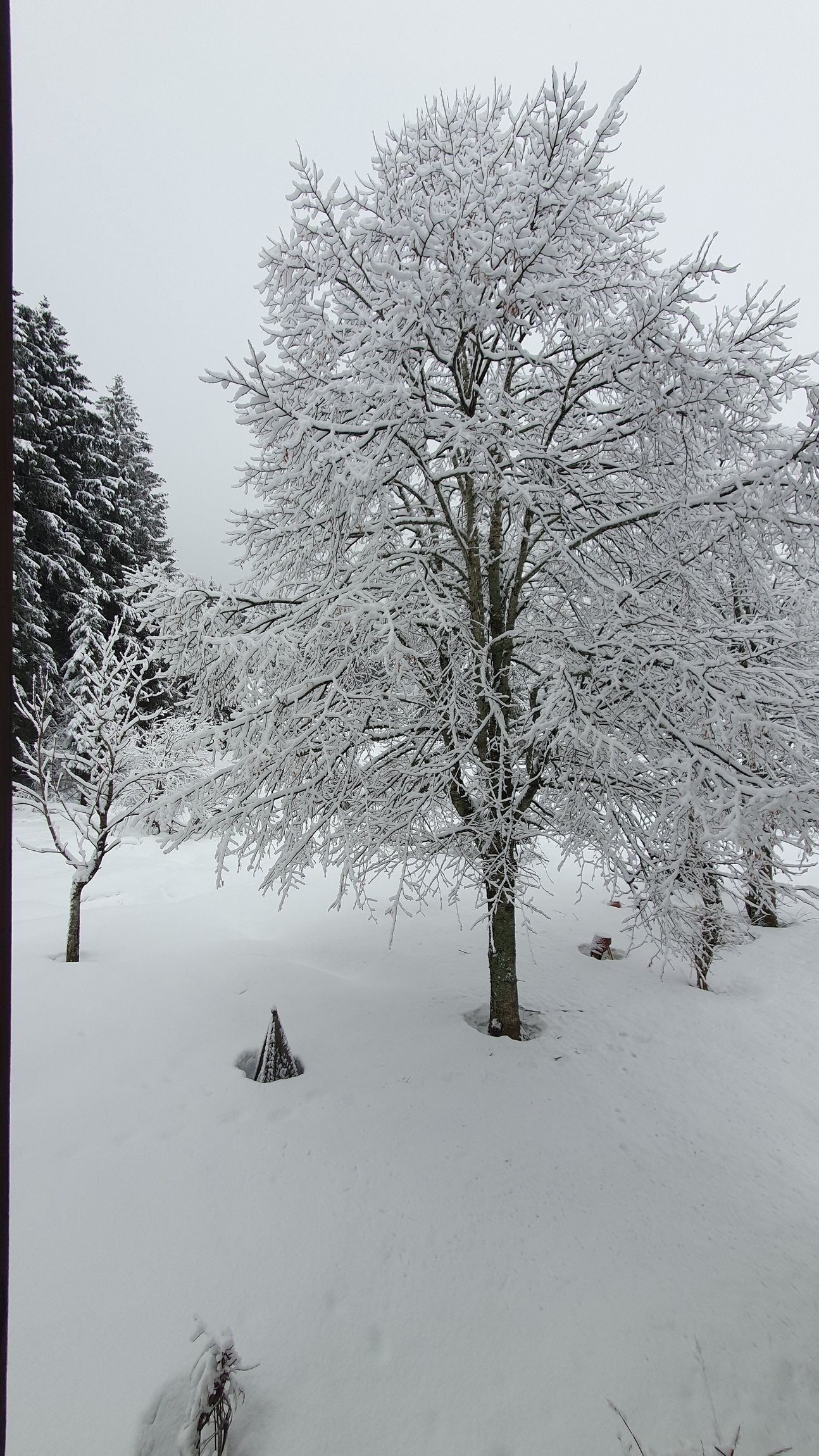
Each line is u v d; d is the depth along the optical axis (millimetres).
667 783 6207
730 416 5633
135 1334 3508
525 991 8289
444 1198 4660
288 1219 4363
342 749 6289
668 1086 6410
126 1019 6641
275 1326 3646
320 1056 6324
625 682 6051
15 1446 2979
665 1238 4516
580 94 5215
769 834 5781
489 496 6422
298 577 6973
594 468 6402
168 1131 5070
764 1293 4125
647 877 6496
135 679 9336
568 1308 3930
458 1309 3879
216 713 7078
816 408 4855
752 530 5453
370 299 6121
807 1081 6789
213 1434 3016
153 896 12523
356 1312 3799
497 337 6543
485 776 6555
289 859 6641
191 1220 4277
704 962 8492
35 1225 4125
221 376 5324
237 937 9984
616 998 8242
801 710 5762
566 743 6250
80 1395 3184
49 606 19125
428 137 6539
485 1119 5539
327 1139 5133
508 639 7090
